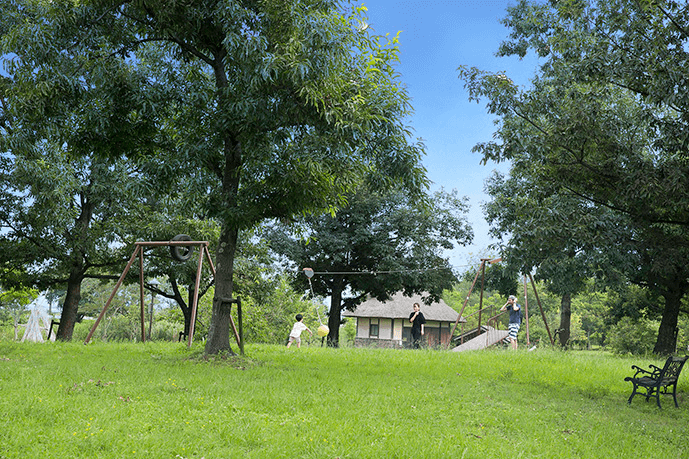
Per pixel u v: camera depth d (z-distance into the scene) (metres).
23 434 5.17
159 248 23.58
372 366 12.47
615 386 11.21
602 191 11.23
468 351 17.59
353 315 47.91
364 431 6.02
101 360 11.02
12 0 14.75
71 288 23.70
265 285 29.22
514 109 11.88
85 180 22.86
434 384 9.78
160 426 5.86
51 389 7.23
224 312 12.37
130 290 48.84
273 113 10.98
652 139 11.08
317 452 5.10
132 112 12.64
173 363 10.99
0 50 11.35
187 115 12.45
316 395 7.94
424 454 5.18
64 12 11.28
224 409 6.73
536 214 11.04
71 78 11.19
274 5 10.88
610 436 6.61
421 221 31.92
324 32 10.45
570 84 11.90
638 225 10.88
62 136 12.66
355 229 31.52
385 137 12.15
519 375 11.93
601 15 10.96
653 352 25.62
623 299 33.84
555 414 7.76
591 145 10.75
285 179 11.12
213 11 11.30
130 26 12.23
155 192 12.45
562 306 33.44
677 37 10.06
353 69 12.05
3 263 22.22
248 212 11.56
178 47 12.81
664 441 6.70
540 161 11.41
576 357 16.52
